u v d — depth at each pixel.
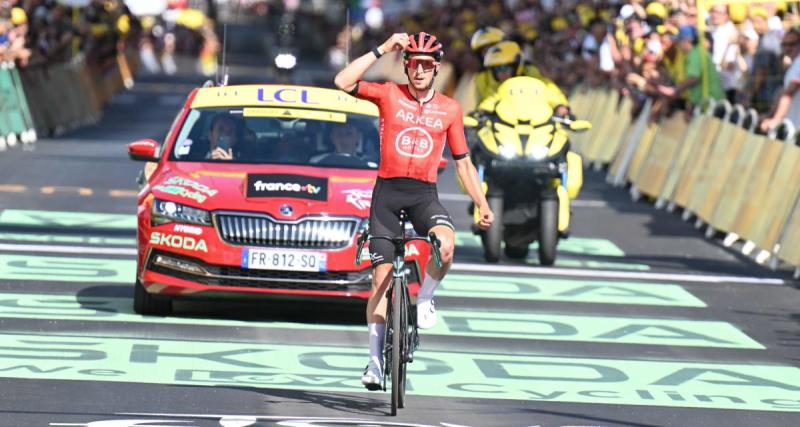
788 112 39.56
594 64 62.66
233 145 28.27
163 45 155.38
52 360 22.67
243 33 181.12
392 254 20.22
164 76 133.88
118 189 45.88
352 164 28.03
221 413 19.67
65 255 33.19
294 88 30.08
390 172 20.27
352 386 21.91
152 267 26.12
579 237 40.91
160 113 86.56
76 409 19.53
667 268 35.97
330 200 26.36
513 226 35.44
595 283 33.19
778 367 24.98
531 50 68.94
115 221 39.00
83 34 84.00
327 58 187.25
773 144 38.69
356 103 29.64
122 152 58.62
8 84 60.38
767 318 29.72
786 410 21.73
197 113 29.03
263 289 25.84
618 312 29.69
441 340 26.00
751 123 41.62
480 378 22.97
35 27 65.75
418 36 20.03
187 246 25.89
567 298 31.06
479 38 36.47
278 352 24.09
